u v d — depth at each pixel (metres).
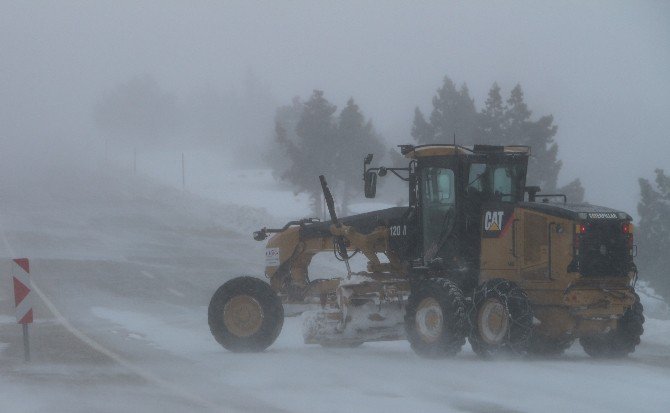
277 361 30.70
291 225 39.62
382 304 33.22
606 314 30.20
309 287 36.78
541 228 31.12
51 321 45.69
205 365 29.75
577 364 29.36
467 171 32.97
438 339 30.22
